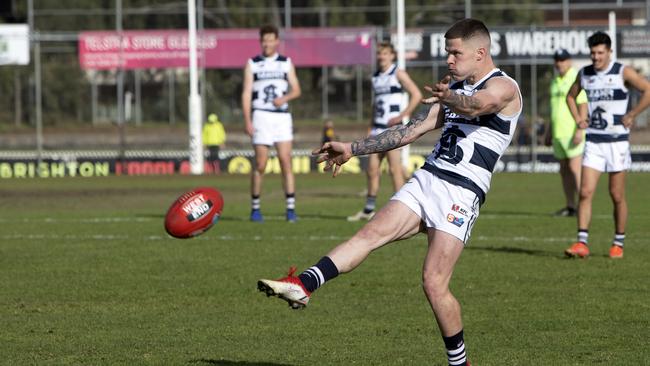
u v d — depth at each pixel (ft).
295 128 392.47
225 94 412.57
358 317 82.69
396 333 76.48
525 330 76.89
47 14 394.93
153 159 317.83
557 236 136.05
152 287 96.99
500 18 429.38
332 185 253.65
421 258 115.75
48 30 428.15
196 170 301.43
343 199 206.69
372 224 58.90
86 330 77.97
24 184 265.54
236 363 66.95
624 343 72.28
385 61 157.79
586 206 114.01
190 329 78.28
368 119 398.83
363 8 384.47
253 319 82.12
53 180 284.00
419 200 58.75
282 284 55.26
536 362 66.59
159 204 199.41
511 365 65.87
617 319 80.74
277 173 312.71
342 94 401.08
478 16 431.43
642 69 339.98
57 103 413.39
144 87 417.90
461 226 58.08
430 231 58.70
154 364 66.64
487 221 156.56
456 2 437.17
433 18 435.53
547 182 260.62
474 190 58.34
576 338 74.02
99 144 385.50
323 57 333.01
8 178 296.71
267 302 89.40
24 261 114.42
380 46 157.79
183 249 123.85
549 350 70.18
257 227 147.84
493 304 87.35
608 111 112.27
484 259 113.80
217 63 338.75
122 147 322.34
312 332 77.00
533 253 118.93
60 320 81.92
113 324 80.33
